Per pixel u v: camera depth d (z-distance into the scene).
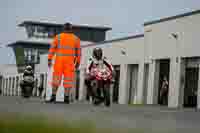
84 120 14.02
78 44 29.58
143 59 70.38
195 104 56.81
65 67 29.12
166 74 64.31
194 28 57.97
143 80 70.44
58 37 29.23
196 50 57.38
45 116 14.22
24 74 52.59
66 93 29.20
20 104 23.53
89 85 28.86
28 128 10.16
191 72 58.56
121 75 77.75
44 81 119.31
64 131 9.93
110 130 10.91
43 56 121.38
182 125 14.37
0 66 173.88
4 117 12.74
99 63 28.53
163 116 19.19
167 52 63.31
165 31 64.12
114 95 80.38
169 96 62.06
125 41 76.75
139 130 11.52
